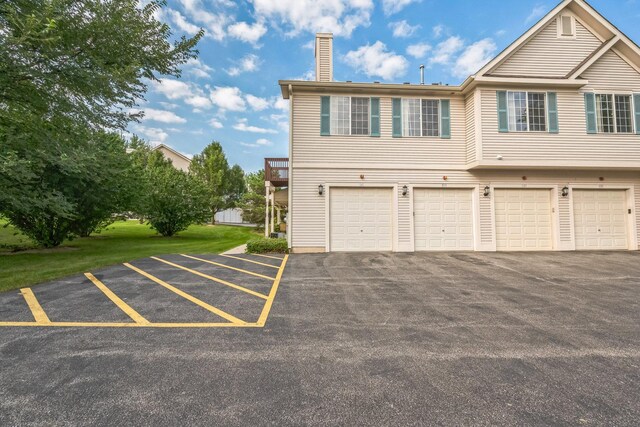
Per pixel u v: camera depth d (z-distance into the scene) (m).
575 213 11.00
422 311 4.44
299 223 10.57
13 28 6.55
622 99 10.75
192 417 2.12
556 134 10.49
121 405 2.24
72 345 3.25
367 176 10.80
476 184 10.95
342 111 10.90
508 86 10.54
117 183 12.37
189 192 18.88
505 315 4.28
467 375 2.69
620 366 2.87
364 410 2.21
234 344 3.30
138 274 6.77
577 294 5.34
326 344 3.32
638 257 9.26
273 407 2.23
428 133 11.03
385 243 10.76
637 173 11.13
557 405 2.28
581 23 11.07
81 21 7.37
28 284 5.78
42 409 2.19
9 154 7.29
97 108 8.19
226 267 7.70
